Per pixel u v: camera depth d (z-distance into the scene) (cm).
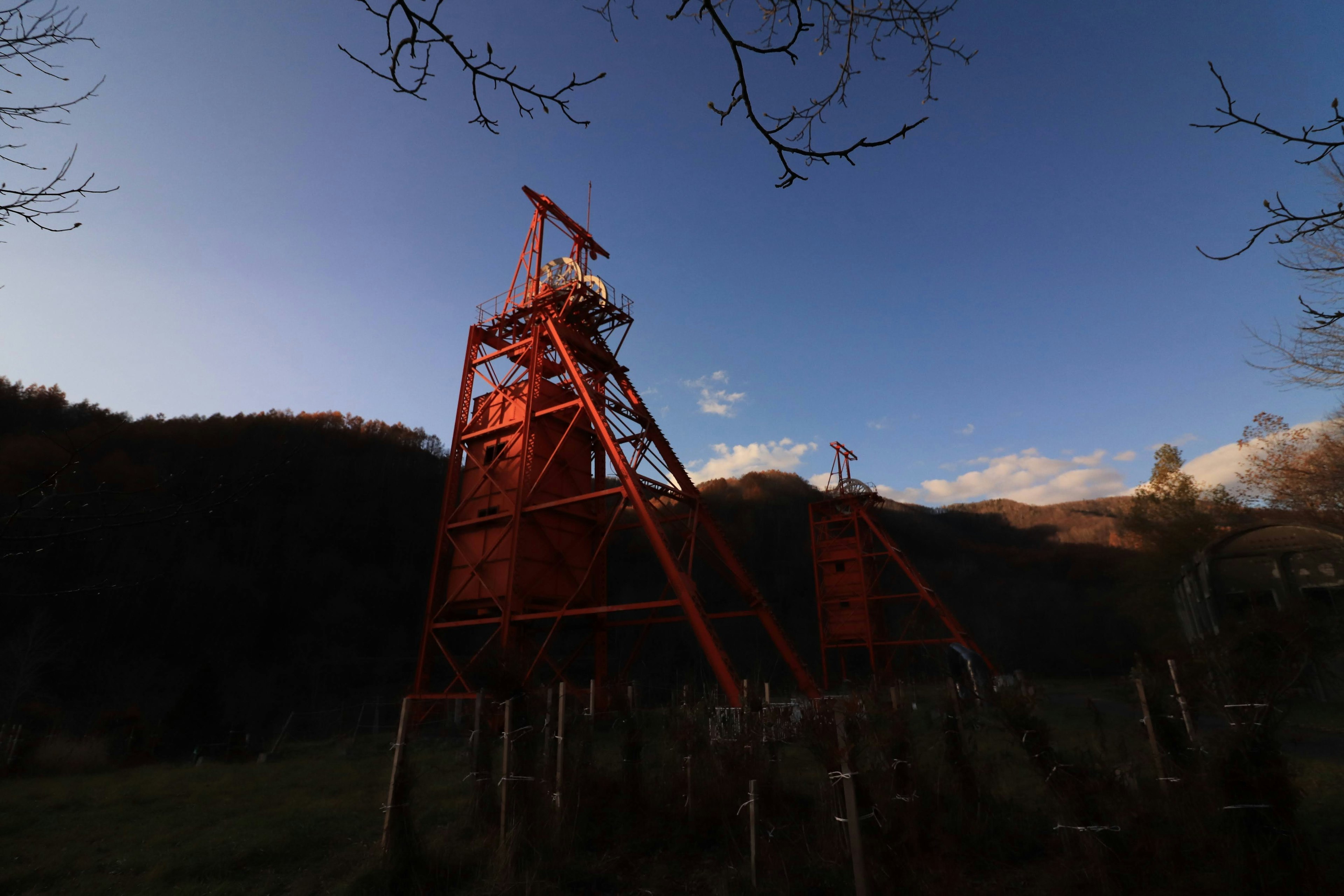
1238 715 640
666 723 1077
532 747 873
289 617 7131
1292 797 604
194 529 6931
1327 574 2494
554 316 2633
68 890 783
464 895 704
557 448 2384
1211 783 639
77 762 1947
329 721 4794
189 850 912
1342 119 353
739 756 908
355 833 981
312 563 7850
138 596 5841
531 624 2459
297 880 789
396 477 10075
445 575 3184
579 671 6091
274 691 5825
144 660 5503
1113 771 733
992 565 11775
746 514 12081
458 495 2725
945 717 863
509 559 2352
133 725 2316
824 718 743
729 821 847
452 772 1495
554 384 2727
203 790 1402
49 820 1138
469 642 7381
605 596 2609
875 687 848
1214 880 623
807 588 9819
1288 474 2220
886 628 4475
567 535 2555
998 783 878
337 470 9275
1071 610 7975
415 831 781
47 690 4681
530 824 816
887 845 664
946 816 764
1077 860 681
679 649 7231
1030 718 757
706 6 305
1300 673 621
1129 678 806
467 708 2180
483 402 2820
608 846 849
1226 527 4078
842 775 621
